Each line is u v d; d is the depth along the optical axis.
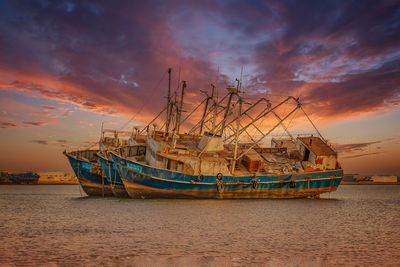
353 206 55.25
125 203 46.41
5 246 22.06
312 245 23.09
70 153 58.59
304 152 58.31
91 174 56.88
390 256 20.39
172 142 51.34
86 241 23.59
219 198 49.75
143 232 26.81
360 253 21.08
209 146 53.16
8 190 122.69
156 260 19.09
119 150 54.59
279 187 52.81
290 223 32.44
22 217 36.22
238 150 58.44
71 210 41.38
